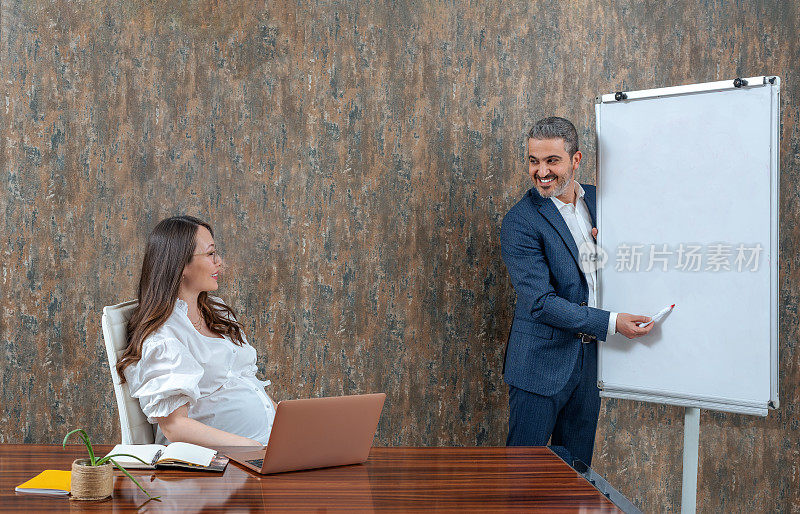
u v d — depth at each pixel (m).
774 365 2.37
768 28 3.30
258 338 3.16
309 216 3.18
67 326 3.05
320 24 3.16
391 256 3.23
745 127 2.41
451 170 3.26
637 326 2.59
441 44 3.24
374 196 3.21
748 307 2.41
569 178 2.76
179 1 3.07
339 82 3.17
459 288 3.28
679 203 2.53
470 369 3.30
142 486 1.52
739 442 3.35
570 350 2.78
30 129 3.00
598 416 3.05
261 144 3.14
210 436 1.96
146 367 2.04
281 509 1.40
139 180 3.07
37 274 3.03
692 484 2.57
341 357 3.22
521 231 2.80
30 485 1.47
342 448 1.70
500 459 1.80
